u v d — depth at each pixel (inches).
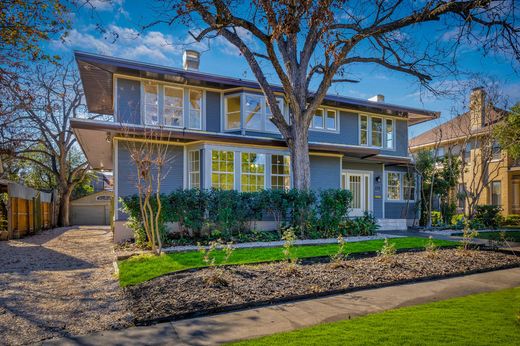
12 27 281.3
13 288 237.0
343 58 458.6
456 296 209.9
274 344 135.4
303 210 486.3
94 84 560.1
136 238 413.7
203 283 222.2
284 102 646.5
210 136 490.3
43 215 825.5
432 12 355.6
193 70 568.4
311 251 349.4
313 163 612.4
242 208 460.8
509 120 689.0
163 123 545.0
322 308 185.5
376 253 348.5
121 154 476.4
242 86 590.6
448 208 716.7
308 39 495.8
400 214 768.3
